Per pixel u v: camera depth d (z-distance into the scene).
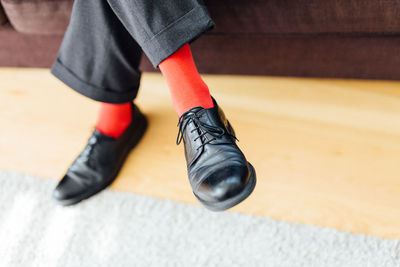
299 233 0.78
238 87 1.18
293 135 1.00
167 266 0.76
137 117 1.01
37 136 1.11
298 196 0.86
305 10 0.89
